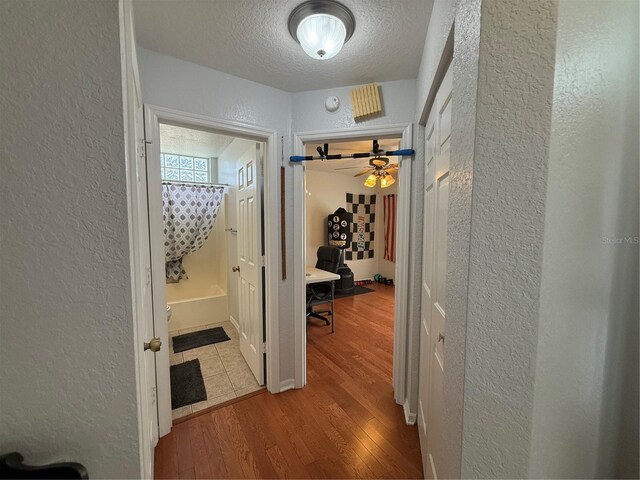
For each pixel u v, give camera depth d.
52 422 0.52
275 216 1.90
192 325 3.27
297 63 1.56
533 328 0.57
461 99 0.69
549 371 0.60
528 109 0.54
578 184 0.58
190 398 1.94
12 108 0.46
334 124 1.84
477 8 0.59
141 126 1.34
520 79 0.54
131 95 0.78
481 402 0.63
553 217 0.55
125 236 0.54
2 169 0.47
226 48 1.43
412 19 1.21
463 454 0.66
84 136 0.50
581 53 0.56
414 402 1.68
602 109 0.60
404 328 1.80
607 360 0.68
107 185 0.52
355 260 5.52
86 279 0.52
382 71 1.63
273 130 1.84
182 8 1.15
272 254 1.92
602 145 0.61
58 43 0.48
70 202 0.50
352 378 2.20
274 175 1.87
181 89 1.53
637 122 0.64
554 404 0.62
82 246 0.52
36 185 0.48
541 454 0.61
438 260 1.15
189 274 3.71
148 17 1.21
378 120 1.76
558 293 0.58
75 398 0.53
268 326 1.98
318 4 1.13
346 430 1.64
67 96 0.49
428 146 1.46
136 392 0.57
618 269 0.66
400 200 1.77
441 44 0.99
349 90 1.81
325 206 5.12
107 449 0.56
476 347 0.63
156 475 1.35
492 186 0.58
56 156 0.49
